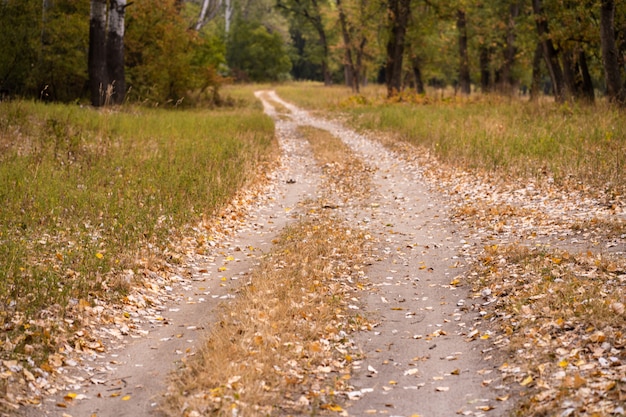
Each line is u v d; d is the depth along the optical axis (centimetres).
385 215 1385
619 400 538
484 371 658
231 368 653
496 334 742
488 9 4144
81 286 855
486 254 1027
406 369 686
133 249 1017
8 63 2542
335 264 1027
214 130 2248
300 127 3058
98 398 632
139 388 651
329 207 1464
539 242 1059
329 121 3366
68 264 925
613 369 598
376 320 824
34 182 1262
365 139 2552
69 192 1245
